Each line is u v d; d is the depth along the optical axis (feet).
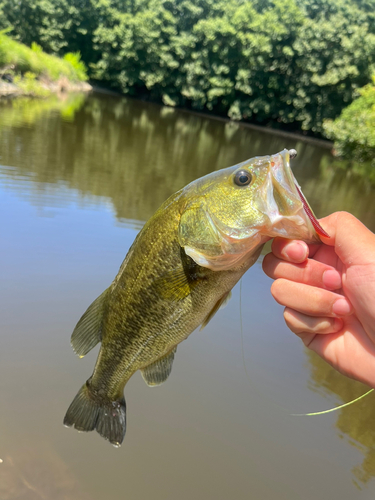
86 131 9.29
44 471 1.79
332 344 0.90
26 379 2.19
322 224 0.89
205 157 9.21
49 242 3.51
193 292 1.01
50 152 6.63
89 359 2.40
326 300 0.83
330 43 19.07
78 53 22.56
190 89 22.12
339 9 21.88
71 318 2.65
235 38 20.75
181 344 2.64
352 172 11.33
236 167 0.96
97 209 4.54
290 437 2.10
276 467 1.94
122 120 12.84
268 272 0.91
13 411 2.01
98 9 23.08
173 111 21.53
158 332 1.07
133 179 6.13
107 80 24.14
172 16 22.35
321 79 18.98
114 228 4.07
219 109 23.44
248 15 20.89
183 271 1.01
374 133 11.59
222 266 0.96
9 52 13.50
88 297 2.87
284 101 20.92
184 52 21.97
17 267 3.05
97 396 1.22
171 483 1.81
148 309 1.07
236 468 1.92
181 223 0.99
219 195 0.96
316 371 2.57
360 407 2.35
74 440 1.95
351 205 7.05
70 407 1.25
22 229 3.67
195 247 0.97
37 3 22.20
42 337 2.46
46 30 22.70
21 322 2.53
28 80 13.37
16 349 2.35
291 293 0.86
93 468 1.84
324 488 1.87
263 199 0.91
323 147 17.85
